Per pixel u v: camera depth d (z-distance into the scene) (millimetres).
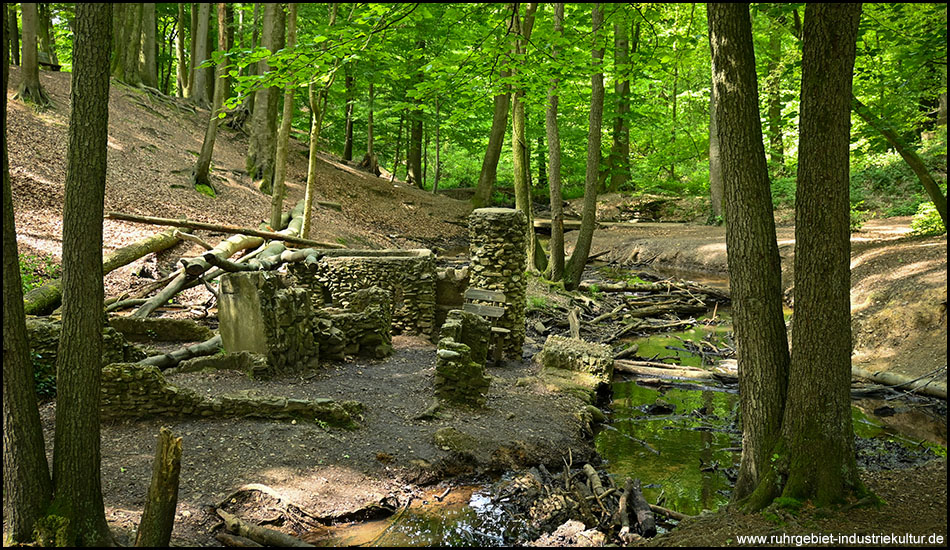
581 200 39188
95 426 4793
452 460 7844
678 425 10570
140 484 6391
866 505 5609
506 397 10352
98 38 4574
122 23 27891
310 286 13938
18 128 18719
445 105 32375
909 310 13430
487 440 8359
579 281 20969
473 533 6445
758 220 6004
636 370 13727
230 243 17312
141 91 27562
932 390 11422
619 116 32719
